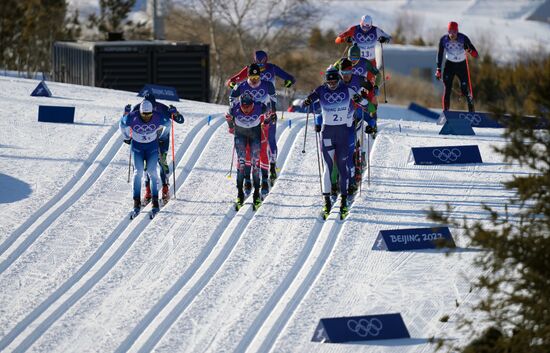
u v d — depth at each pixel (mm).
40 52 125062
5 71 108375
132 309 36062
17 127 62000
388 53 153500
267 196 48812
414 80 149875
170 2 137875
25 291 37938
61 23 145125
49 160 55188
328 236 42781
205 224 44844
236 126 46344
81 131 61219
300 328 33969
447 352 30516
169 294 37406
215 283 38219
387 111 84125
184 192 50000
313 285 37656
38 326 34781
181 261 40656
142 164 46438
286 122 63875
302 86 134375
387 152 56406
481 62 141250
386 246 41031
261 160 48469
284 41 134250
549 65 30469
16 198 48938
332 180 46844
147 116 45562
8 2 126688
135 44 97625
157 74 98000
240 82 50031
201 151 57219
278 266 39688
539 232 30156
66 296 37438
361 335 33125
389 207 46375
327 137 44625
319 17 141375
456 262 39406
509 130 29531
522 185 29375
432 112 85312
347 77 44750
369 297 36375
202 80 99250
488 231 29719
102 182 51781
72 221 45812
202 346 32906
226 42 136125
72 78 103375
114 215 46625
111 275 39406
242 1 148875
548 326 27906
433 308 35250
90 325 34781
